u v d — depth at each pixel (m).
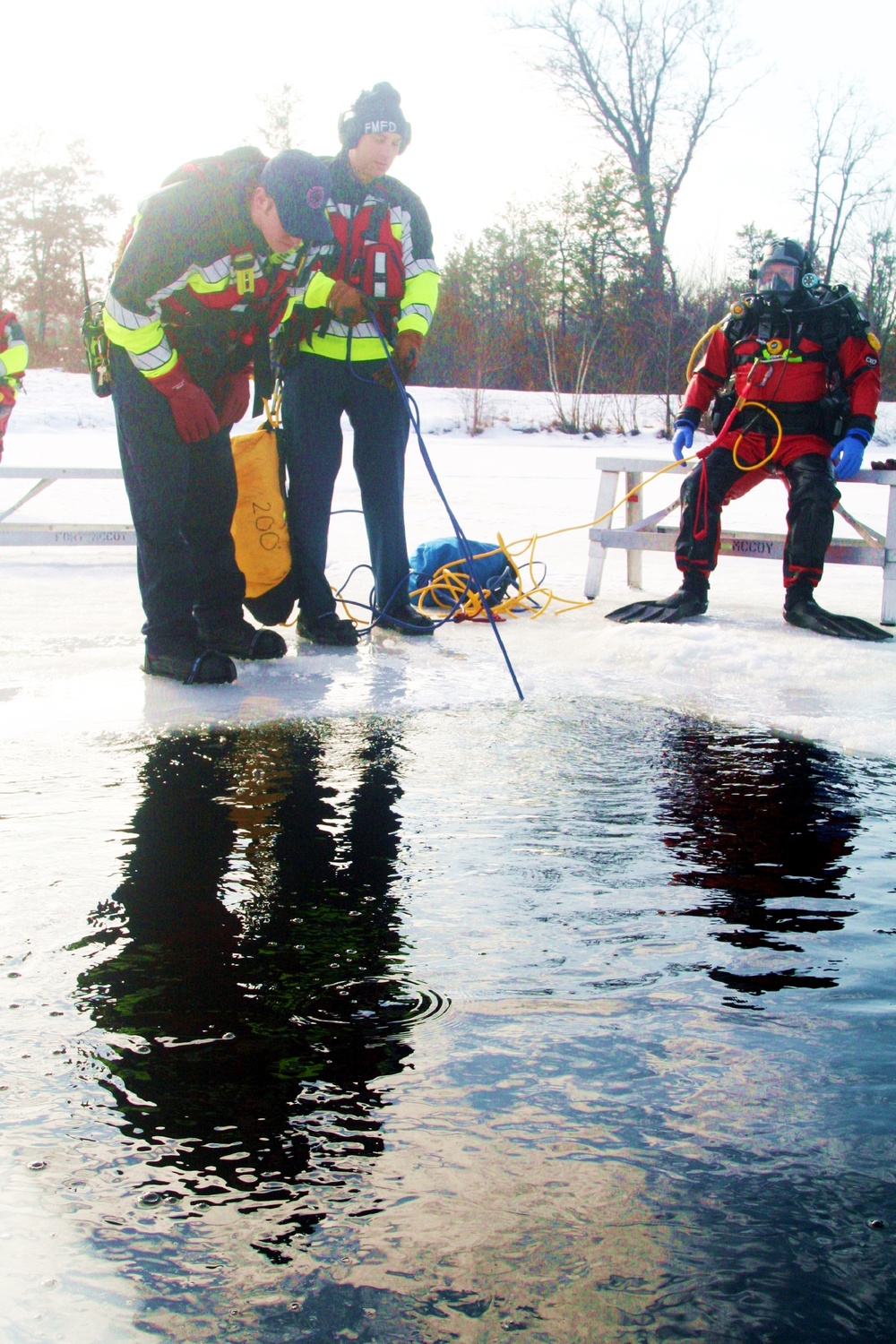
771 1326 1.08
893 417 33.94
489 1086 1.48
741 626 5.17
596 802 2.73
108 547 7.99
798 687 4.01
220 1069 1.52
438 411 32.03
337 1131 1.38
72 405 28.48
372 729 3.40
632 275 42.56
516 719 3.55
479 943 1.92
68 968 1.82
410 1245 1.18
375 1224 1.21
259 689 3.92
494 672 4.26
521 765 3.04
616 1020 1.66
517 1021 1.65
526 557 7.87
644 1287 1.13
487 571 5.66
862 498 13.18
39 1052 1.56
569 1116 1.41
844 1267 1.15
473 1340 1.06
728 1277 1.14
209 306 3.76
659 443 29.27
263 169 3.60
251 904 2.09
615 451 23.97
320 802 2.70
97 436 23.22
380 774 2.94
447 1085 1.48
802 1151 1.34
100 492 11.80
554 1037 1.60
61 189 62.06
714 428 5.64
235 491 4.32
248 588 4.71
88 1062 1.54
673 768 3.03
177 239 3.55
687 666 4.29
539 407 33.16
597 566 6.01
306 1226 1.21
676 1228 1.21
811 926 2.01
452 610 5.51
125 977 1.79
